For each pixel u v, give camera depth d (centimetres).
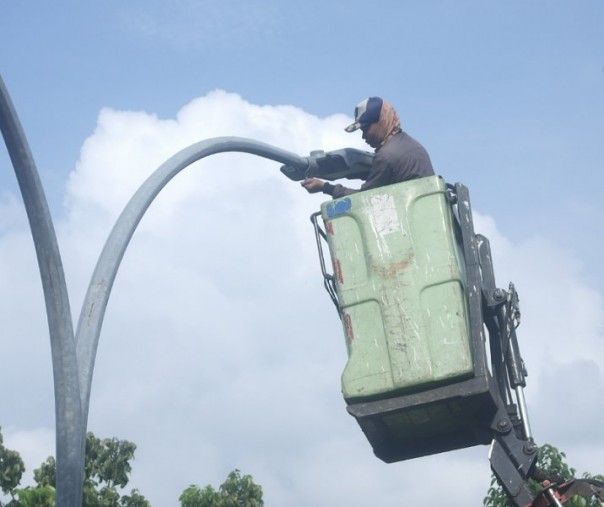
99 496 1667
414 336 658
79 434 592
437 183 684
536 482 691
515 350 714
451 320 657
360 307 672
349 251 684
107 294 633
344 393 663
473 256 699
